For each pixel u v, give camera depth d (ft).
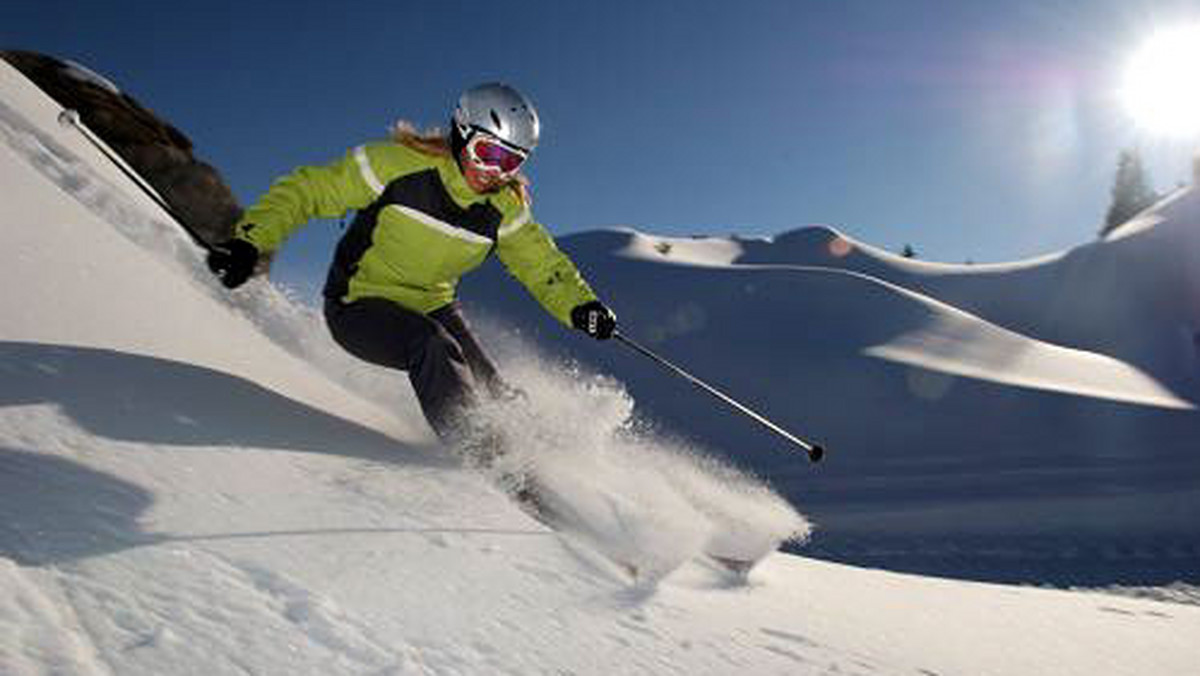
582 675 5.49
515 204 10.59
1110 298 199.93
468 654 5.16
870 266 249.14
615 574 7.48
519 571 6.68
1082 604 15.79
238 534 5.55
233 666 4.14
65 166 15.20
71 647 3.80
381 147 9.87
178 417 7.30
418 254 10.21
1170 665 11.59
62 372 7.18
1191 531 69.56
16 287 8.46
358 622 5.00
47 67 23.89
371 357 10.27
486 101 9.59
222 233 24.40
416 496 7.49
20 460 5.44
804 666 7.08
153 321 9.79
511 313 146.30
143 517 5.30
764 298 145.79
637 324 143.95
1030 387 110.32
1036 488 82.33
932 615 11.11
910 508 76.38
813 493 82.38
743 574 9.40
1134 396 114.93
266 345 12.21
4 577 4.10
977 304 219.82
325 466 7.55
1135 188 252.83
